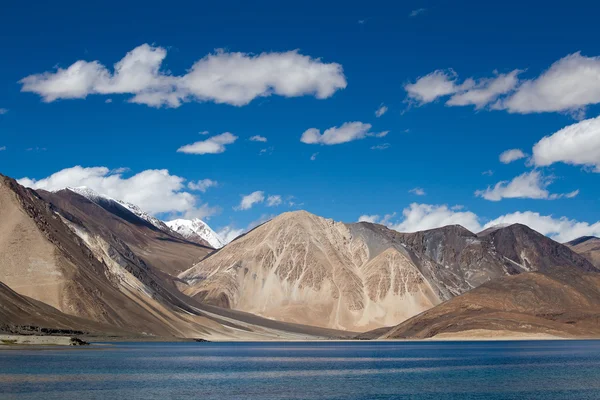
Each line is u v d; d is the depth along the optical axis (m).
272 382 118.12
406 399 98.75
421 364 160.00
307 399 97.75
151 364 147.50
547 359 170.88
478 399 99.25
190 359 170.00
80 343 197.00
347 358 183.62
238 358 179.50
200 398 96.94
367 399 98.31
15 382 106.94
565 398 100.31
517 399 99.31
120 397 95.44
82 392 98.62
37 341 189.25
